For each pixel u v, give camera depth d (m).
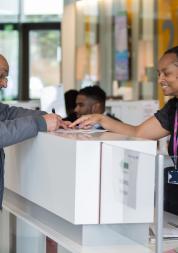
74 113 4.24
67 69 8.63
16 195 2.37
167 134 2.67
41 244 2.03
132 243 1.79
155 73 7.24
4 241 2.38
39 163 2.05
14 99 9.92
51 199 1.95
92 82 8.38
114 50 8.12
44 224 2.09
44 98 3.16
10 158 2.37
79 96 4.00
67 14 8.56
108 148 1.77
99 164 1.77
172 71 2.49
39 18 9.74
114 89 8.05
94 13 8.41
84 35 8.52
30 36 9.84
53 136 1.92
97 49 8.38
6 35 9.84
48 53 9.84
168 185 1.98
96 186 1.77
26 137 2.04
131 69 7.81
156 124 2.66
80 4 8.48
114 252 1.75
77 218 1.76
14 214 2.27
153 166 1.60
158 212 1.59
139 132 2.66
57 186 1.89
